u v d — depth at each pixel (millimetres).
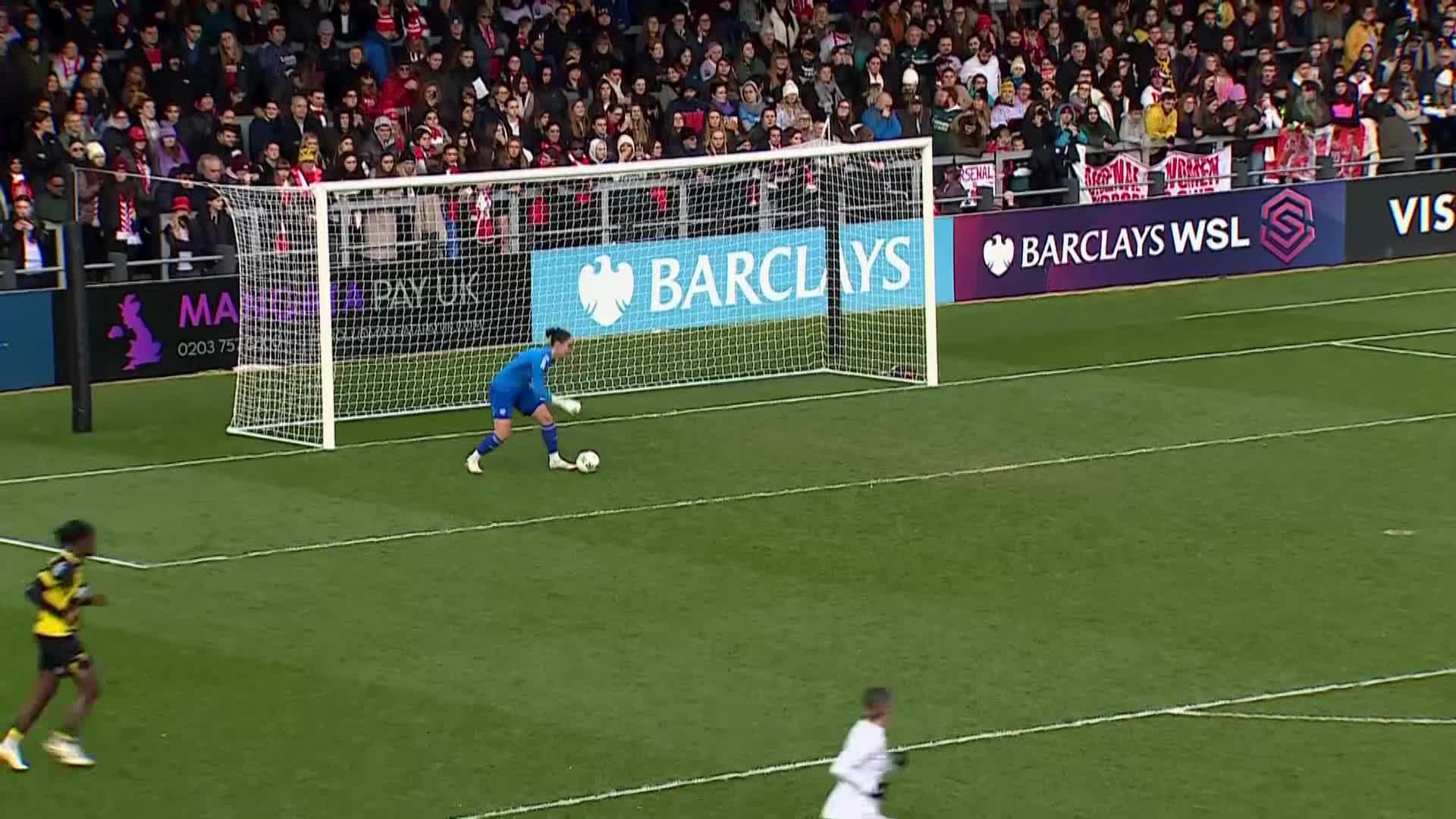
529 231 68688
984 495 48969
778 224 71812
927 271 62469
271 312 64312
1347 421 56500
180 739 33812
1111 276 79750
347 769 32438
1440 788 31250
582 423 58031
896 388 62062
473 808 30906
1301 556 43656
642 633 38969
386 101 71875
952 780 31734
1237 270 81750
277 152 66875
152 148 67125
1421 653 37531
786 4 81125
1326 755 32594
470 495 49688
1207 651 37719
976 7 85688
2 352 62562
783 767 32312
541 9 79375
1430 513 46938
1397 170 86500
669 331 70250
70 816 30781
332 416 55219
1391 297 76375
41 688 32312
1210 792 31156
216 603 41062
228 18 72188
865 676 36500
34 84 67062
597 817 30484
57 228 65250
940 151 78375
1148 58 85062
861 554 44156
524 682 36312
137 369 64562
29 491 50469
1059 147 79750
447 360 66562
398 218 66625
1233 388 61188
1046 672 36656
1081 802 30875
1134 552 44094
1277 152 84688
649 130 74000
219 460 53656
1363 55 89688
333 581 42500
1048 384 62125
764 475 51250
